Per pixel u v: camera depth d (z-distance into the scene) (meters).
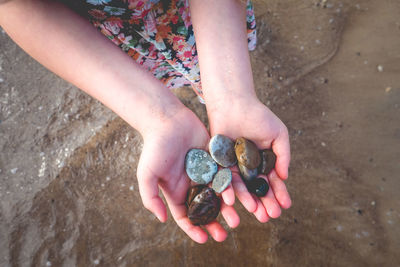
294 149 0.54
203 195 0.33
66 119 0.58
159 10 0.34
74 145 0.56
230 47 0.36
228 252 0.47
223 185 0.33
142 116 0.33
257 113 0.35
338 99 0.58
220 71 0.35
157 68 0.42
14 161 0.55
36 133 0.57
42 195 0.52
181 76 0.46
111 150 0.55
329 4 0.65
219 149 0.35
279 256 0.46
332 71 0.60
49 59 0.33
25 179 0.54
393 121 0.55
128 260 0.48
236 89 0.35
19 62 0.62
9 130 0.57
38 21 0.31
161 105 0.34
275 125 0.35
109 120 0.57
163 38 0.37
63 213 0.51
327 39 0.62
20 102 0.59
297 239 0.48
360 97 0.57
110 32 0.34
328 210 0.50
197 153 0.35
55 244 0.49
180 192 0.35
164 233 0.49
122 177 0.53
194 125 0.35
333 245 0.47
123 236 0.49
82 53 0.33
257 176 0.35
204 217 0.33
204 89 0.36
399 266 0.46
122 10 0.32
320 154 0.54
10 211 0.51
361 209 0.50
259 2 0.67
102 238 0.49
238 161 0.35
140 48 0.37
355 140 0.54
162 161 0.32
